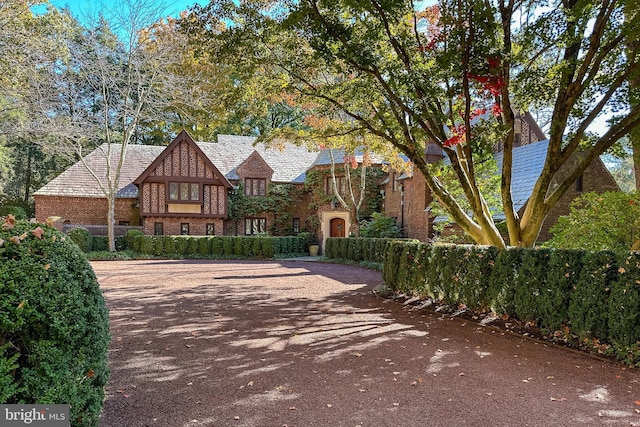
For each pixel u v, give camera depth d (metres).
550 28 7.24
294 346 5.64
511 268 6.91
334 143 13.16
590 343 5.47
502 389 4.14
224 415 3.49
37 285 2.39
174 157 24.89
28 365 2.39
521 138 21.47
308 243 26.25
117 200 25.80
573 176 8.39
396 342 5.90
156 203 24.64
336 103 9.47
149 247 22.41
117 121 23.70
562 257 5.95
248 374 4.51
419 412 3.58
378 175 26.17
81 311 2.60
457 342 5.95
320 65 9.24
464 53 7.04
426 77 7.61
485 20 6.73
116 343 5.75
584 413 3.60
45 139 20.36
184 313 7.87
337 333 6.39
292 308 8.44
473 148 8.30
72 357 2.56
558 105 7.99
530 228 8.57
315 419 3.43
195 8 8.24
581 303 5.58
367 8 7.03
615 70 8.05
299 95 10.86
